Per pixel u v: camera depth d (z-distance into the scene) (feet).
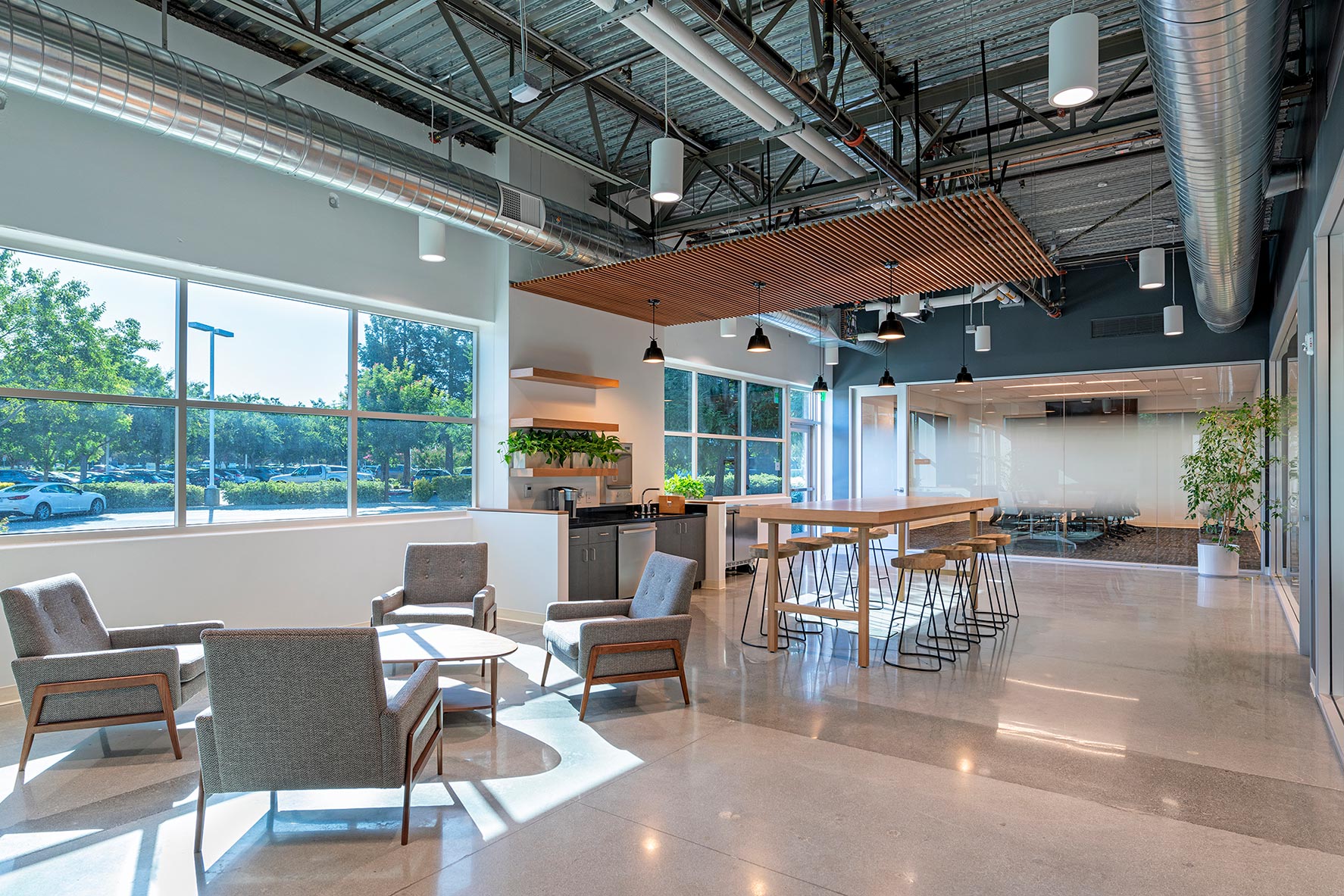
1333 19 12.33
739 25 13.15
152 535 17.44
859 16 16.29
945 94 19.01
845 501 23.65
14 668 11.66
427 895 8.30
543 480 25.90
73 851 9.27
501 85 20.24
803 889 8.41
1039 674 16.93
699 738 13.08
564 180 25.58
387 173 17.11
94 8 15.79
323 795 10.85
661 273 22.58
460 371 25.04
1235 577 30.81
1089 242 32.19
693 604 25.45
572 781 11.29
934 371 40.09
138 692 12.08
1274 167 18.06
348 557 20.93
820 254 20.54
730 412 38.47
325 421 21.47
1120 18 16.21
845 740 12.95
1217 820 10.03
